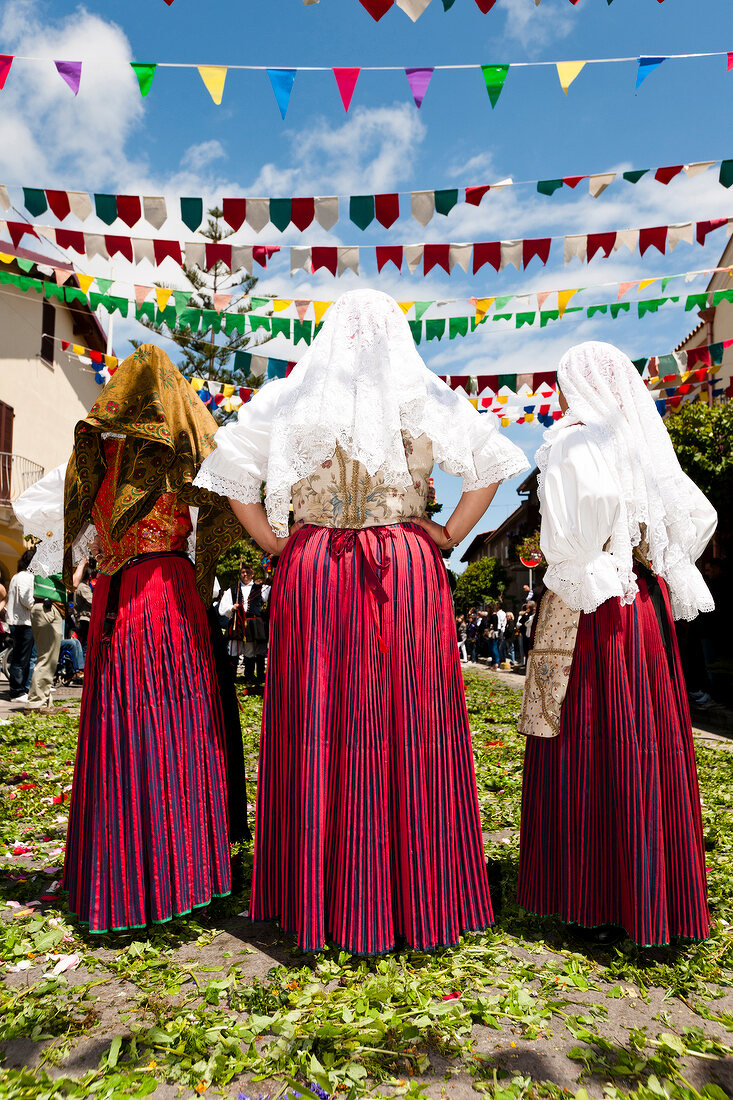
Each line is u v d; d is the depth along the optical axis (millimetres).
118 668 2484
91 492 2680
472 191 4273
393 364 2373
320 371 2395
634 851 2279
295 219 4254
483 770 5152
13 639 9000
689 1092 1639
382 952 2160
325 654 2316
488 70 3449
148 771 2438
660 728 2387
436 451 2396
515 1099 1615
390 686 2289
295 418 2338
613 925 2375
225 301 5492
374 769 2238
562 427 2518
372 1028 1850
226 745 2715
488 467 2461
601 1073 1737
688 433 12039
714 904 2725
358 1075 1675
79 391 22203
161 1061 1745
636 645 2389
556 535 2332
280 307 5496
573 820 2412
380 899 2178
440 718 2346
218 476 2529
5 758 5238
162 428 2613
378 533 2371
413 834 2236
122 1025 1899
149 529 2633
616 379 2561
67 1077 1663
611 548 2350
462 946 2314
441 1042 1833
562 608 2516
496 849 3363
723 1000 2098
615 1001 2068
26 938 2381
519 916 2605
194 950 2334
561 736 2473
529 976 2160
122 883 2377
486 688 12672
